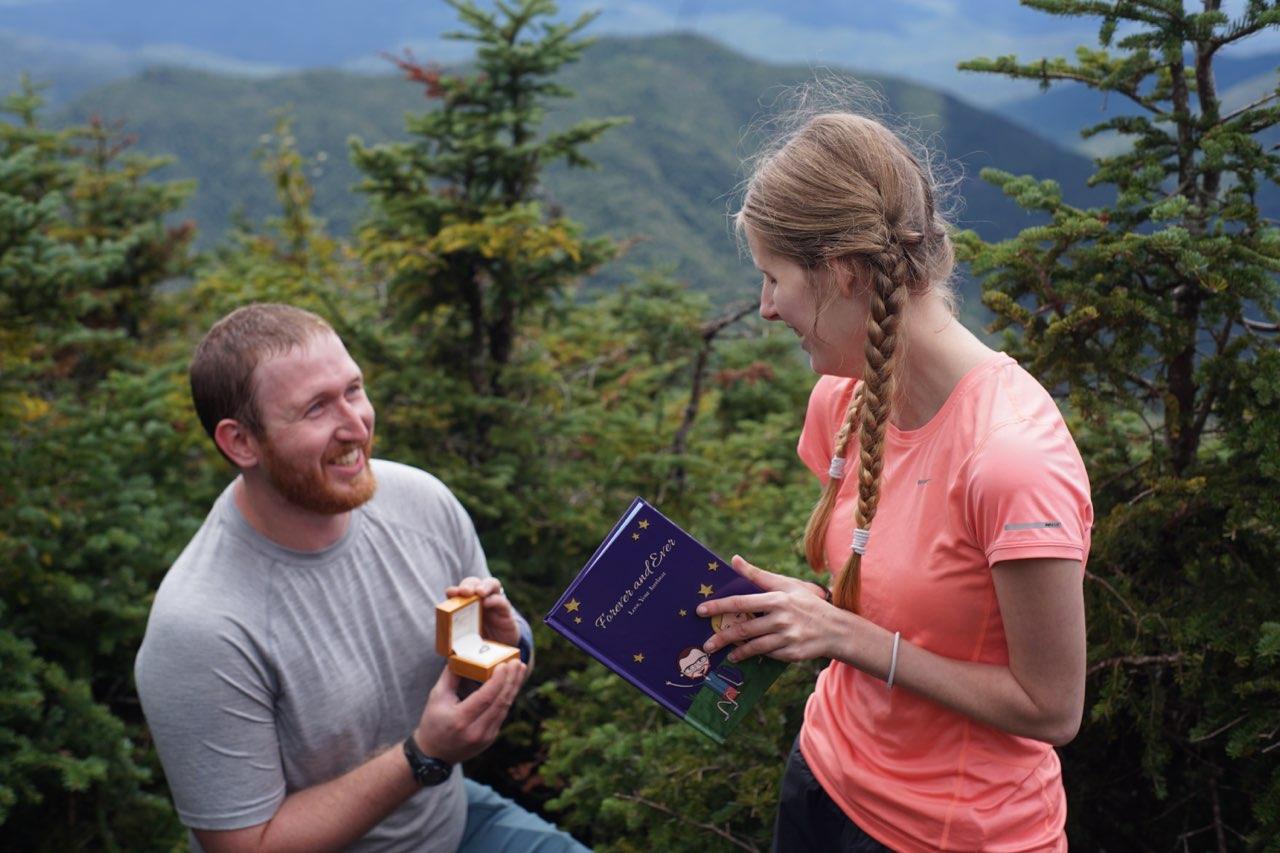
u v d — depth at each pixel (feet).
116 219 27.78
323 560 6.03
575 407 17.19
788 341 21.24
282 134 24.95
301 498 5.70
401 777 5.74
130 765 9.96
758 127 4.77
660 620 4.83
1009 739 4.64
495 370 16.46
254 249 24.54
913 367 4.46
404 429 15.67
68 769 9.18
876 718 4.87
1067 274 7.18
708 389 20.47
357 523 6.25
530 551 15.56
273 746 5.89
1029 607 4.04
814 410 5.57
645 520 4.76
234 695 5.68
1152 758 6.25
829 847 5.23
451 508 6.76
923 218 4.40
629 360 18.53
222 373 5.63
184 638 5.62
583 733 9.92
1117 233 6.97
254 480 5.85
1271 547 6.63
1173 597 6.77
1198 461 7.25
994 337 7.50
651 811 7.89
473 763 14.23
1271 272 6.52
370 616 6.18
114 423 13.20
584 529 15.29
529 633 6.79
